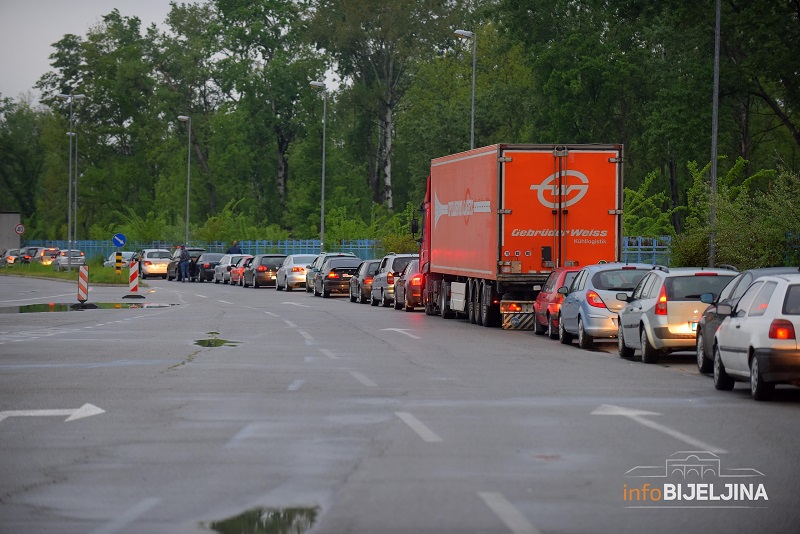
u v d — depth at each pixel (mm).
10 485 17859
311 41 189125
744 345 30516
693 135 121750
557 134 153500
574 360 41906
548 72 152250
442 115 182125
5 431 23656
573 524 15273
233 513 15828
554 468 19438
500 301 58781
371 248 150250
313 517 15562
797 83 115938
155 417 25750
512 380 34281
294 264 117188
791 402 29562
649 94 151125
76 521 15336
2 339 50500
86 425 24500
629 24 147625
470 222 62719
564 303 50062
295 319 67438
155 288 124875
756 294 31625
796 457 20844
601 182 57781
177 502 16562
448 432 23562
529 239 57625
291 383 32938
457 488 17641
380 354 43438
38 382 33094
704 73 118625
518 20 153875
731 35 122125
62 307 81938
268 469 19250
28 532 14711
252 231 194250
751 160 153000
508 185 57406
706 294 37188
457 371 36906
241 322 64125
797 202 62344
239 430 23781
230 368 37469
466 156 63500
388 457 20469
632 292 45625
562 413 26719
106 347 46156
